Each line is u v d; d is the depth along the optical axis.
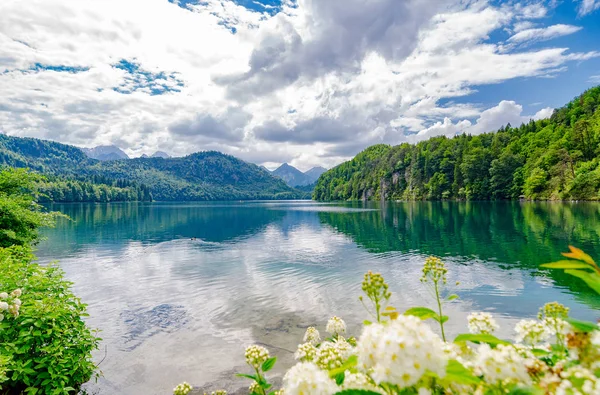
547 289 15.32
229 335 11.86
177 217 71.38
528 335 2.31
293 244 31.89
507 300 14.02
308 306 14.44
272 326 12.52
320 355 2.62
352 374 1.93
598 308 12.91
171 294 16.77
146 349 10.91
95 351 10.82
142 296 16.47
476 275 17.89
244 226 51.03
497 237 30.30
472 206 74.94
